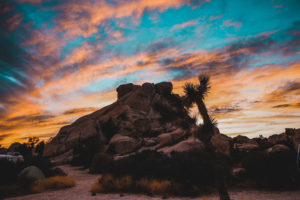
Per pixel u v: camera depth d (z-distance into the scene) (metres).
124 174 11.84
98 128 37.59
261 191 9.53
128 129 36.53
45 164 16.84
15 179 13.56
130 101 47.06
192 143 22.42
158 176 11.16
